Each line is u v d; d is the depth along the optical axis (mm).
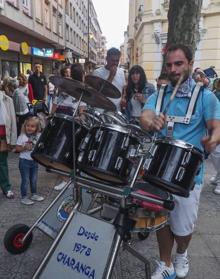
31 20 18328
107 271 2096
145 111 2525
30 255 3154
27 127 4246
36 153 2578
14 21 15070
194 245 3449
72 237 2355
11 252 3033
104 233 2250
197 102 2410
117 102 4891
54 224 3029
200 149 2359
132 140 2213
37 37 22078
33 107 7852
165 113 2316
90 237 2289
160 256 2803
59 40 28453
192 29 5527
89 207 2904
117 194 2246
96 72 5004
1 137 4359
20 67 18297
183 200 2514
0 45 12234
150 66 15359
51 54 23203
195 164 2125
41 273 2357
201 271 3014
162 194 2422
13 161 6457
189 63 2410
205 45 13914
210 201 4648
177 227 2594
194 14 5484
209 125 2363
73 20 40375
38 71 9562
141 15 17781
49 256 2381
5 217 3961
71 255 2312
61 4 30125
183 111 2436
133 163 2250
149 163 2178
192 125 2422
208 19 13711
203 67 14039
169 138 2172
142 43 15953
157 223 2506
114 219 2311
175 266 2873
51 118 2639
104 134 2221
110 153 2174
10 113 4355
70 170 2533
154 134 2424
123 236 2230
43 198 4492
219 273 2998
